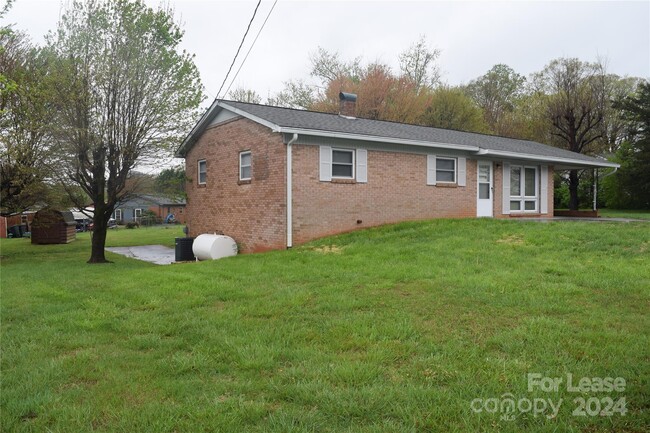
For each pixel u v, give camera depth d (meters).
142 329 5.22
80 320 5.67
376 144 13.98
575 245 9.50
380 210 14.06
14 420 3.09
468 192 16.33
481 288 6.33
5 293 7.62
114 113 13.15
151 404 3.28
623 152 32.25
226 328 5.12
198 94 13.93
